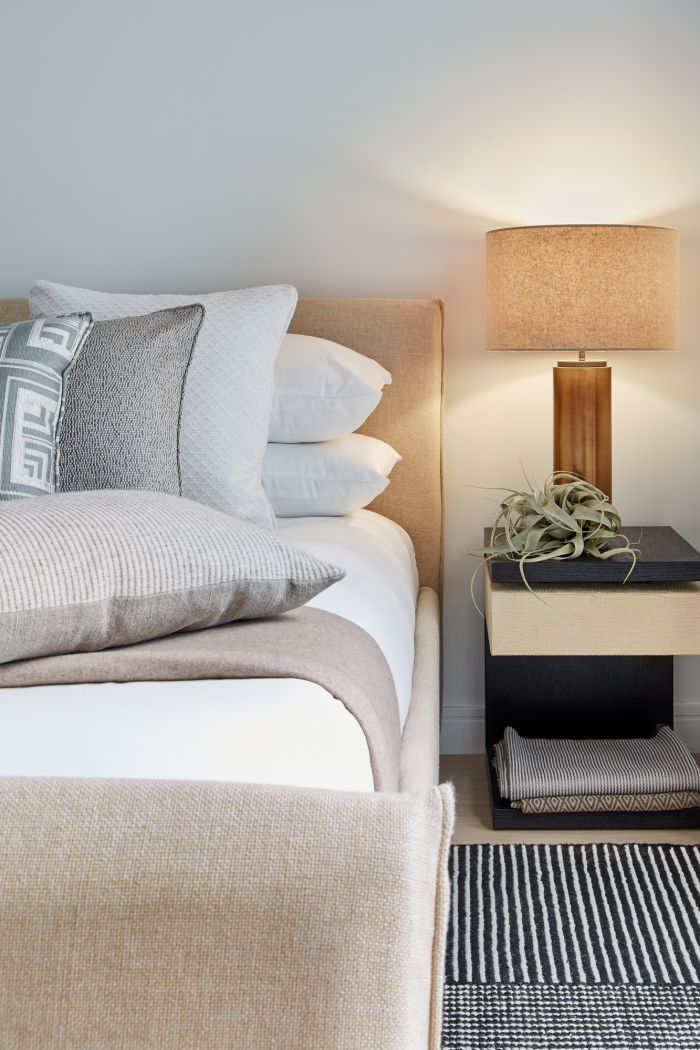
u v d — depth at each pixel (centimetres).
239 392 189
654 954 171
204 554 110
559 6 241
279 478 214
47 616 98
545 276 210
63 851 63
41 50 251
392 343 243
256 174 253
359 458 212
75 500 114
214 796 66
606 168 246
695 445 255
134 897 62
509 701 243
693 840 212
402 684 142
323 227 254
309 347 217
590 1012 155
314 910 62
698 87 242
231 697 95
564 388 226
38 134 254
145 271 258
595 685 241
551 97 244
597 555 211
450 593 264
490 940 176
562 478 227
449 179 249
